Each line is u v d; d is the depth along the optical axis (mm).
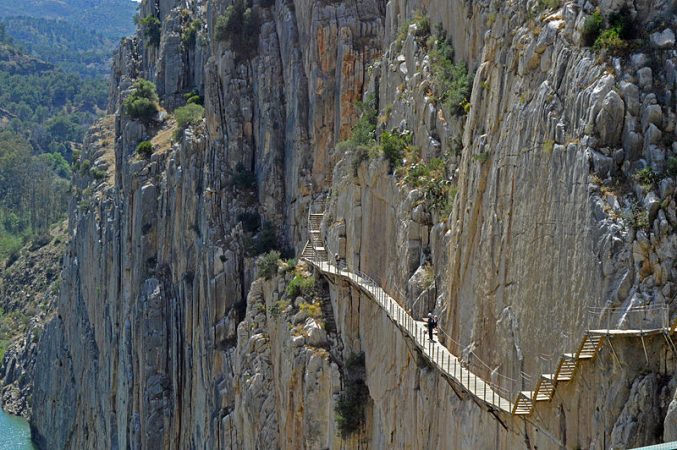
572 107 49438
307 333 82438
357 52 96938
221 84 110875
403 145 73500
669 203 45031
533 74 53375
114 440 125688
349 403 77375
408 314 67125
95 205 140625
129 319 121125
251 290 93938
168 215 117250
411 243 68188
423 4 78250
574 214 47906
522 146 53156
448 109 68500
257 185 107125
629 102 46938
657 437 42938
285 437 84000
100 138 154250
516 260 53156
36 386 162375
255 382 89125
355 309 79250
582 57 49469
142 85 134125
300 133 100375
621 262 45125
